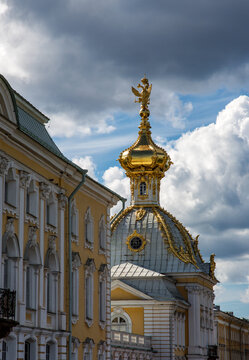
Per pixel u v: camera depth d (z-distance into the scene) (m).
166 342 85.12
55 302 42.28
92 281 49.59
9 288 35.19
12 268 36.53
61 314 42.69
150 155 100.88
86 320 48.06
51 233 42.12
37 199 40.00
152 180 101.44
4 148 35.84
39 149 39.53
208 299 100.94
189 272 93.75
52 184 42.44
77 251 46.88
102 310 52.03
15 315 35.78
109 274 53.31
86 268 48.31
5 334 32.81
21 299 36.94
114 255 97.62
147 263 96.00
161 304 86.06
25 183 38.00
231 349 132.00
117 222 99.88
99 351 50.50
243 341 147.75
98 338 50.59
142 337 82.31
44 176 41.22
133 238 97.62
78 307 46.56
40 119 46.25
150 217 99.25
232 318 131.50
